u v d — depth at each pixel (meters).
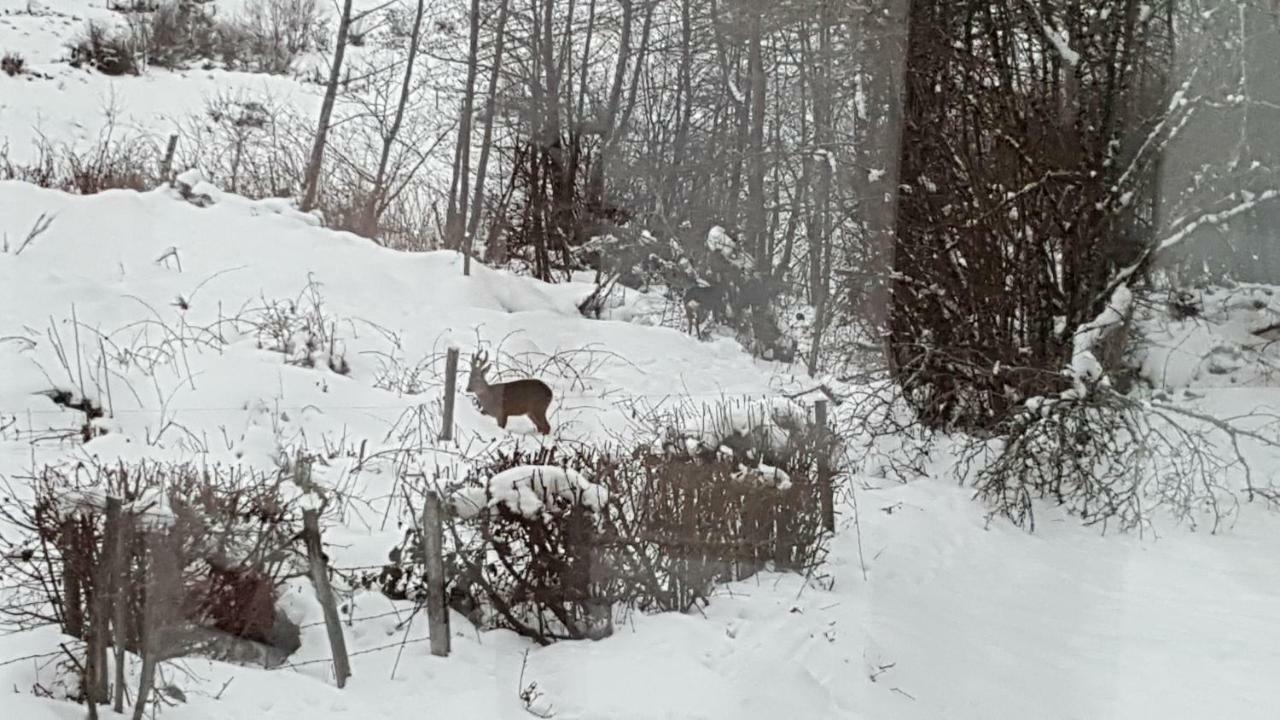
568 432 10.54
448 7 21.02
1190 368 12.08
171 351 10.00
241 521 4.96
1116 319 10.45
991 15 11.41
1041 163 10.95
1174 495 9.37
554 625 5.72
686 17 19.56
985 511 9.27
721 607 6.31
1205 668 6.00
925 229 11.66
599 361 13.16
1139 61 11.11
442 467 8.30
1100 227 10.86
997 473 9.33
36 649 4.51
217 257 12.84
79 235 12.28
